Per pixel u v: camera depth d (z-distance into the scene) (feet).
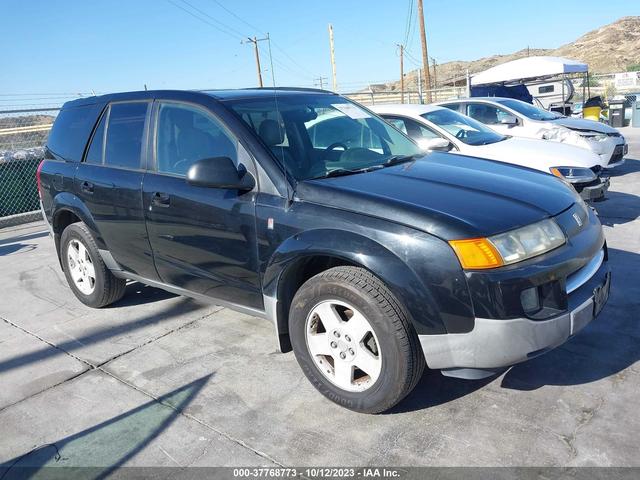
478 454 8.62
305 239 9.71
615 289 14.48
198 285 12.35
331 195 9.78
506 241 8.69
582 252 9.48
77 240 15.29
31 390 11.48
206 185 10.51
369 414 9.89
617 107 59.11
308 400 10.46
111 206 13.53
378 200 9.36
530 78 51.90
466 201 9.46
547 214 9.53
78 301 16.60
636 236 19.33
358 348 9.50
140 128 13.26
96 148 14.46
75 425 10.14
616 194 26.61
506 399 10.01
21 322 15.26
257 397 10.66
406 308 8.80
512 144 22.21
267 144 10.87
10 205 31.99
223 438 9.47
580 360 11.13
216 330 13.80
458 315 8.55
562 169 20.21
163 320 14.62
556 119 31.99
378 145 12.85
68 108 16.05
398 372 9.04
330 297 9.57
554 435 8.93
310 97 13.52
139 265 13.58
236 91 12.99
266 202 10.43
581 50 470.39
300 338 10.18
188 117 12.23
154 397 10.89
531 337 8.58
